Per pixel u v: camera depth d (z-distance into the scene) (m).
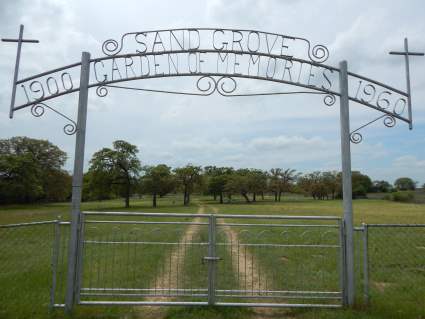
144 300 7.12
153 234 8.20
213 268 6.53
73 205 6.40
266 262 8.57
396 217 36.81
